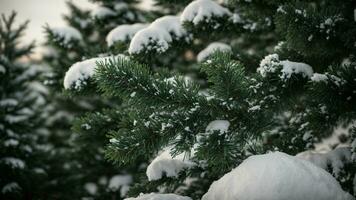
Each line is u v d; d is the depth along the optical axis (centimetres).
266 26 356
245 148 231
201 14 355
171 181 250
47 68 1221
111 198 902
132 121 197
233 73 182
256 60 340
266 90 224
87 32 991
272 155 171
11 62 1034
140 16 945
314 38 238
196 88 190
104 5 948
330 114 233
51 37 564
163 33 351
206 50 454
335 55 274
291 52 277
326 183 162
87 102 1035
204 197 175
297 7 234
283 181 157
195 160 244
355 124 285
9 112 924
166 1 436
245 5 320
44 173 935
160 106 185
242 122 190
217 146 172
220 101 187
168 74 228
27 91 1080
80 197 973
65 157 1045
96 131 269
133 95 181
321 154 263
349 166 250
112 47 547
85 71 306
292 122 319
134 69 180
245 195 157
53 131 1220
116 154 170
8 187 876
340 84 205
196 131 182
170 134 178
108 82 176
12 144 874
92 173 971
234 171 171
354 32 236
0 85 995
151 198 190
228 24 365
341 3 272
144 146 173
